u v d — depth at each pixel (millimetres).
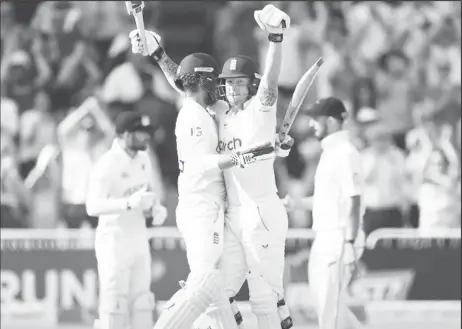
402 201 41312
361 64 48219
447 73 49062
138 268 27875
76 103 46531
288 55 46844
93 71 47500
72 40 48000
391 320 35844
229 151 22078
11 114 45406
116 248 27375
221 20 50719
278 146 22859
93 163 40844
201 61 22297
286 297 35344
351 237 25406
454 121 46406
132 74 45344
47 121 44906
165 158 45000
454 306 36188
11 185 41000
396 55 48375
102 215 27609
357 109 47156
